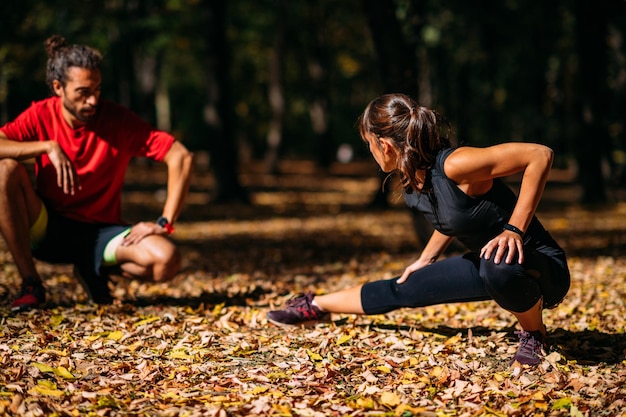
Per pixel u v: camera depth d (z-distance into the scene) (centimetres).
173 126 4644
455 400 348
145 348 425
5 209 492
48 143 483
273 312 459
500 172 357
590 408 333
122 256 506
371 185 2783
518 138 3700
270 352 425
